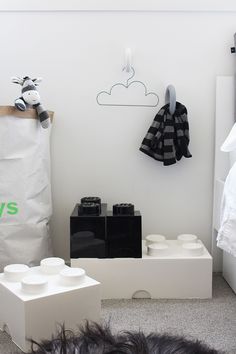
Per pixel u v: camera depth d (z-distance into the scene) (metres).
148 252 1.85
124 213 1.82
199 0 2.03
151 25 2.04
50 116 1.97
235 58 2.04
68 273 1.46
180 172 2.12
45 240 1.89
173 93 1.95
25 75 2.06
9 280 1.47
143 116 2.08
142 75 2.06
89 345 0.96
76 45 2.05
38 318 1.33
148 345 0.97
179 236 2.03
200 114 2.09
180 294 1.81
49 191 1.98
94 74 2.06
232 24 2.05
